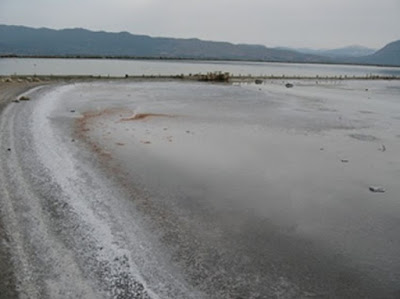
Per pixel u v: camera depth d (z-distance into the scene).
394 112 24.02
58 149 12.00
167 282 5.74
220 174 10.67
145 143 13.43
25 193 8.60
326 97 31.80
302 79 55.59
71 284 5.56
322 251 6.86
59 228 7.15
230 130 16.34
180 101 24.56
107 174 10.13
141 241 6.86
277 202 8.95
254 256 6.59
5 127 14.14
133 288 5.55
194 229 7.44
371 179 10.84
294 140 15.10
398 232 7.70
